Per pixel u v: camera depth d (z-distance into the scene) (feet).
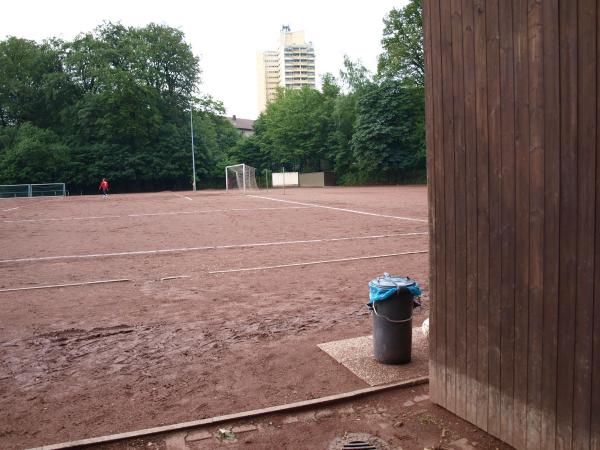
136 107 225.35
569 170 9.70
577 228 9.62
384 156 195.21
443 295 13.42
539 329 10.59
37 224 69.82
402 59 187.52
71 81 231.91
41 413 13.97
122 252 43.45
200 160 245.86
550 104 9.98
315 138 239.50
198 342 19.79
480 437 12.13
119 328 21.90
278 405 14.02
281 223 63.82
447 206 13.03
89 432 12.84
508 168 11.09
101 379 16.34
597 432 9.46
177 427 12.84
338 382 15.47
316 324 21.74
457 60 12.27
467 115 12.13
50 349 19.31
